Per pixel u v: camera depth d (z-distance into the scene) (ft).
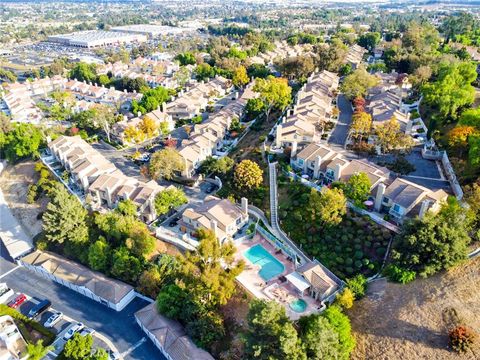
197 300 200.44
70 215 261.24
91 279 239.71
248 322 168.45
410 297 184.96
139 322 209.77
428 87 365.20
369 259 219.82
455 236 188.03
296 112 381.81
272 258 242.58
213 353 188.85
